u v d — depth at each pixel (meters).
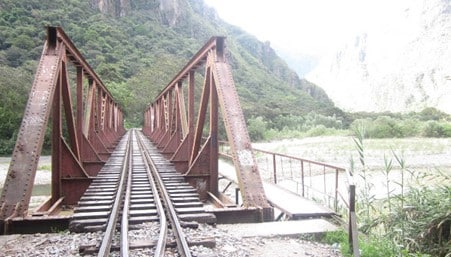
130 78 90.31
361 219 8.46
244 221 7.45
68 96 11.06
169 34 133.62
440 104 188.12
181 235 5.86
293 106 101.62
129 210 7.87
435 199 7.43
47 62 9.32
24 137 7.98
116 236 6.23
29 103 8.51
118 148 25.08
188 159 14.02
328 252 5.75
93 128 17.44
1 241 6.14
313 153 35.53
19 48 72.56
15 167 7.57
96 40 100.88
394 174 22.36
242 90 112.31
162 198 9.14
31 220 6.83
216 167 11.48
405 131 60.88
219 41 9.83
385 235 7.12
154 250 5.57
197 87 65.62
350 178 5.77
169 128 21.73
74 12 110.38
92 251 5.48
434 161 30.33
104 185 10.99
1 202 7.10
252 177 7.97
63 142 11.03
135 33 124.56
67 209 10.82
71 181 11.08
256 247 5.86
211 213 7.36
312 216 7.57
